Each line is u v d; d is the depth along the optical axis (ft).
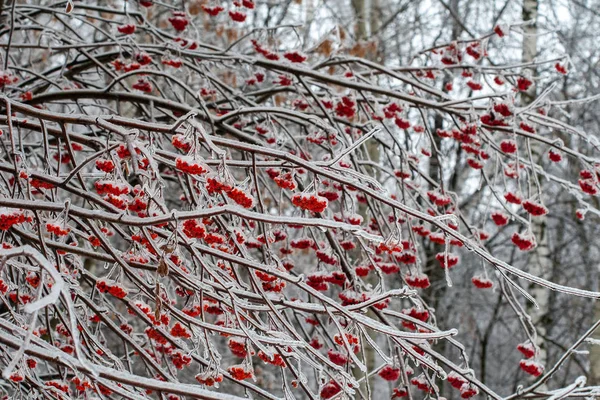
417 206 20.70
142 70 19.76
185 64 22.34
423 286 19.29
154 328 14.49
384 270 19.34
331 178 13.10
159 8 35.70
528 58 41.45
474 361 64.95
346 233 20.06
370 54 36.76
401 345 14.66
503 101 19.70
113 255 13.23
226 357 43.70
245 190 12.32
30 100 20.43
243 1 21.62
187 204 20.30
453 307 51.60
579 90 49.01
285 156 13.10
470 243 13.60
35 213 13.15
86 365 9.44
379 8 44.50
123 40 23.59
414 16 50.01
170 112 24.27
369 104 21.91
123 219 12.36
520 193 19.54
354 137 24.91
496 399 16.49
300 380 13.92
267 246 14.89
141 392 16.75
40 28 22.49
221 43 37.22
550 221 61.77
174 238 12.36
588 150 49.11
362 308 14.56
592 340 16.97
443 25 49.01
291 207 30.76
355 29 39.17
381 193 13.98
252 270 14.26
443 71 24.22
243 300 16.17
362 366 13.23
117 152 13.56
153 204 13.03
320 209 12.79
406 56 48.98
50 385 13.84
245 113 19.29
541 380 17.02
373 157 38.22
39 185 14.16
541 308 42.70
